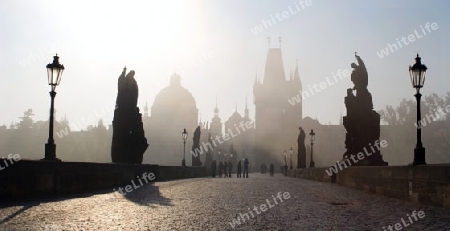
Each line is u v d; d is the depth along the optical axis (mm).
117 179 25531
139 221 11102
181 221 11227
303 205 15500
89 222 10727
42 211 12461
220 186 28891
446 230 9789
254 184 32406
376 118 31859
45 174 16688
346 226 10531
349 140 32000
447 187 13117
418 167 15297
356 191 23016
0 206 13305
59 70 18828
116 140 33156
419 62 18109
